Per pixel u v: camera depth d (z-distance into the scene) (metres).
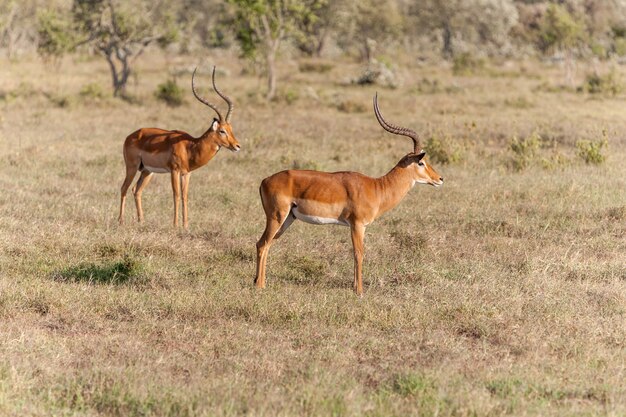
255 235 29.92
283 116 68.31
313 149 50.69
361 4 144.25
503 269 25.94
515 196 36.41
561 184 38.25
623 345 19.52
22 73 100.31
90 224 30.75
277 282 24.34
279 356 18.39
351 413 15.14
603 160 44.56
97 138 54.69
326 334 19.94
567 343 19.39
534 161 44.94
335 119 66.62
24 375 16.58
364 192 23.12
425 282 24.38
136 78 92.94
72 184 38.47
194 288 23.45
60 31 85.75
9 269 24.72
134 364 17.75
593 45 131.50
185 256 27.11
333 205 23.11
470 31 175.00
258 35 84.06
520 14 181.62
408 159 23.72
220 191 37.59
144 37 83.62
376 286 24.22
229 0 80.69
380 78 101.00
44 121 61.94
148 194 37.22
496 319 20.97
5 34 128.38
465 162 45.25
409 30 172.88
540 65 143.38
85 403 15.86
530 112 73.06
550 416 15.23
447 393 16.11
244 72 113.31
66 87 86.38
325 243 28.81
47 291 22.28
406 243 28.50
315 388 16.11
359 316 21.19
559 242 29.17
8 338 18.97
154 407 15.48
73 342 19.03
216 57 145.88
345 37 158.00
